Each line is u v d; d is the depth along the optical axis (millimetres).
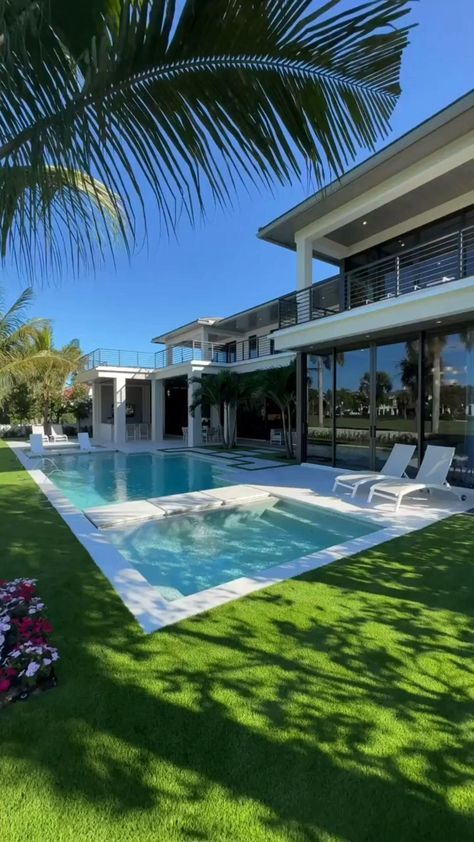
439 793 1795
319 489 8781
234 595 3725
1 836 1605
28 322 18422
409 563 4508
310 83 1861
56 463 14398
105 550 4855
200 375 19609
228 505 7664
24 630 2639
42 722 2168
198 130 1889
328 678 2566
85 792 1788
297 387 12578
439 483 7809
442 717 2246
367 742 2070
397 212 10438
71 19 1573
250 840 1598
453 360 8562
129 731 2119
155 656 2768
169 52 1656
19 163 1826
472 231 9273
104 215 2084
